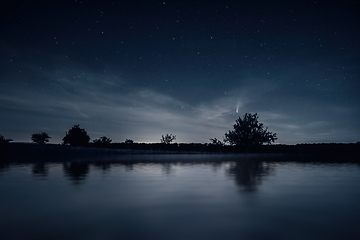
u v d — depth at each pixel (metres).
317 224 2.21
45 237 1.91
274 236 1.92
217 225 2.19
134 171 6.85
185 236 1.92
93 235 1.95
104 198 3.34
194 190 3.94
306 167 8.37
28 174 6.09
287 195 3.52
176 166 8.70
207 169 7.52
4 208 2.80
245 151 24.66
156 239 1.86
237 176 5.79
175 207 2.85
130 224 2.23
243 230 2.06
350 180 5.09
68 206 2.90
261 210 2.70
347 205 2.92
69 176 5.70
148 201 3.16
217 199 3.26
